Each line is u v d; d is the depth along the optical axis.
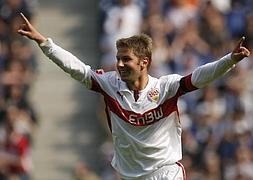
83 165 47.50
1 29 53.28
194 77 23.19
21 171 47.06
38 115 52.00
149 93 23.80
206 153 46.25
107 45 53.44
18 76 50.81
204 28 53.28
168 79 23.83
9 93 49.34
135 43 23.56
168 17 53.97
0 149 46.94
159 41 51.75
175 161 23.83
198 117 48.00
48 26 56.59
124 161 24.08
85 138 51.97
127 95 23.86
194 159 45.97
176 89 23.67
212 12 53.56
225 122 47.50
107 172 48.44
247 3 55.19
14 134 47.12
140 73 23.72
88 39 56.03
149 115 23.67
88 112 53.19
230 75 49.69
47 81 54.00
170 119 23.84
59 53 23.42
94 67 54.88
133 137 23.75
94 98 53.62
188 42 52.44
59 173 50.44
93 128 52.56
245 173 45.69
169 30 52.88
